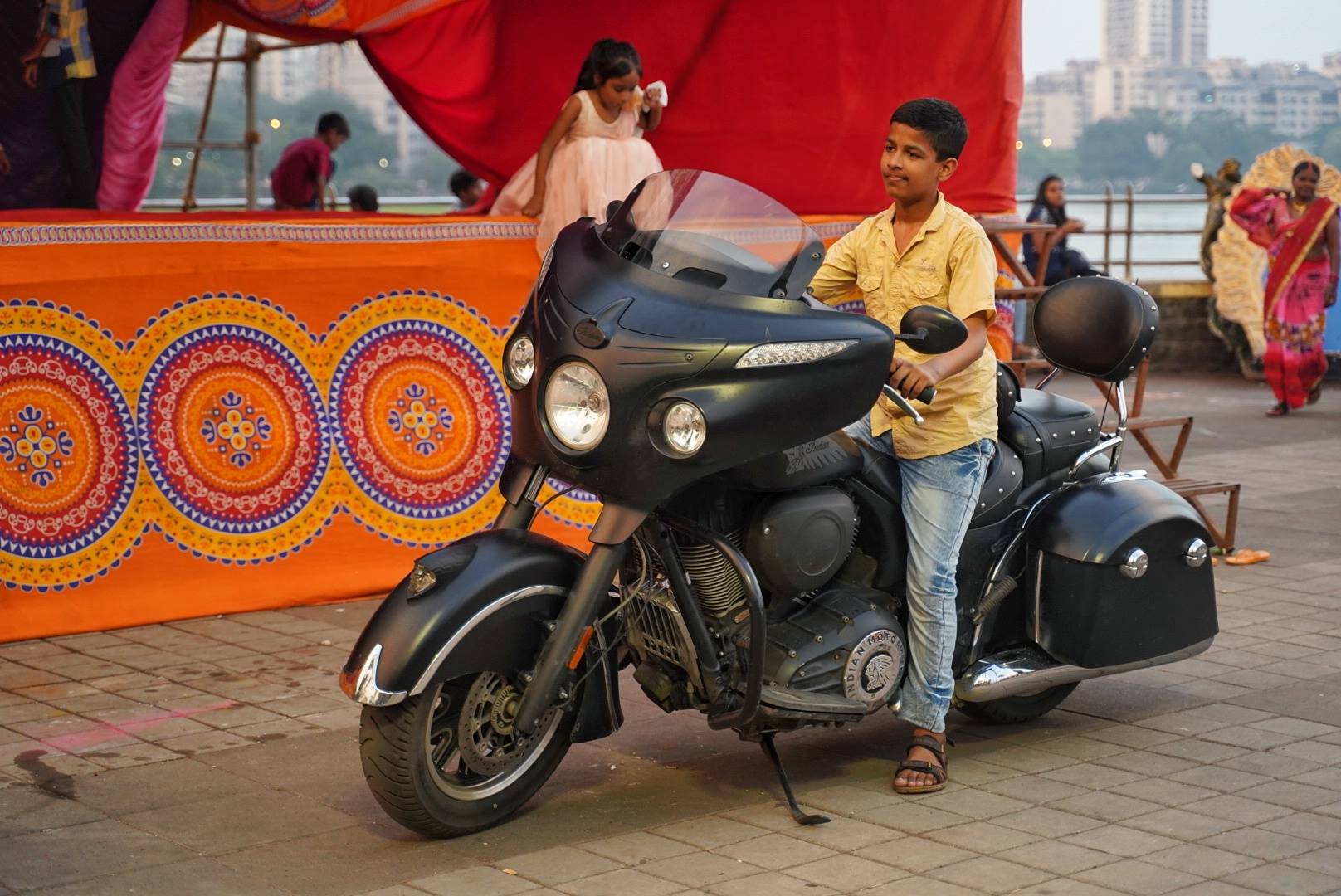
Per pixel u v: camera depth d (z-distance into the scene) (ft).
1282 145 45.06
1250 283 50.06
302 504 22.49
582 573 13.57
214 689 18.65
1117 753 16.46
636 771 15.90
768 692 14.11
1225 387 49.11
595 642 14.52
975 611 16.05
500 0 25.11
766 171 26.73
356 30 23.94
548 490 24.44
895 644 14.90
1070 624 16.33
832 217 26.76
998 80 27.71
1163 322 52.95
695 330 13.16
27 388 20.52
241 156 38.99
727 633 14.26
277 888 12.95
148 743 16.78
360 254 22.54
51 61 23.34
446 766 14.52
